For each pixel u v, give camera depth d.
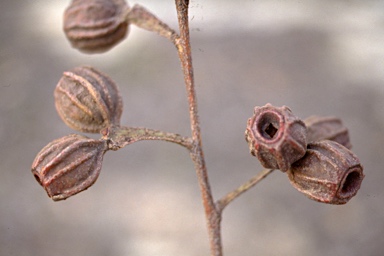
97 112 0.17
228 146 0.39
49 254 0.32
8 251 0.32
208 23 0.52
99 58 0.49
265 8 0.53
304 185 0.17
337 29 0.52
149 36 0.52
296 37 0.51
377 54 0.48
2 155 0.39
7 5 0.56
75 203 0.35
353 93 0.44
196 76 0.46
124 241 0.32
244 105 0.43
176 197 0.35
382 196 0.35
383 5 0.53
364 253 0.31
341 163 0.16
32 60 0.49
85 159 0.17
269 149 0.16
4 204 0.35
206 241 0.32
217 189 0.35
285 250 0.31
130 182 0.36
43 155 0.17
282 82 0.46
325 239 0.32
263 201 0.34
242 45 0.50
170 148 0.39
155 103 0.43
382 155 0.38
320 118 0.18
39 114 0.43
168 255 0.31
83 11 0.19
